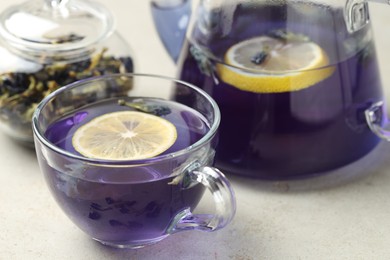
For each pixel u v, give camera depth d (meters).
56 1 0.50
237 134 0.45
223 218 0.38
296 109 0.44
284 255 0.41
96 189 0.38
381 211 0.45
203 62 0.46
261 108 0.44
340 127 0.45
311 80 0.44
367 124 0.47
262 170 0.46
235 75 0.44
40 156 0.40
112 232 0.40
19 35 0.49
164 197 0.38
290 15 0.46
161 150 0.40
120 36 0.53
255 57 0.45
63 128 0.42
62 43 0.49
